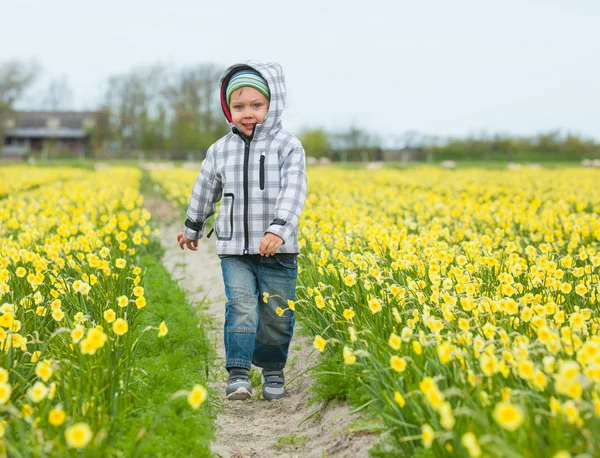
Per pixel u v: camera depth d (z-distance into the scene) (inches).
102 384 133.3
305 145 2837.1
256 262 167.6
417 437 111.6
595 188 735.1
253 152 167.2
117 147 3533.5
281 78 169.2
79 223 356.2
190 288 313.0
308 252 273.9
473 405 105.7
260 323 170.9
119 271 218.4
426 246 229.6
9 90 3191.4
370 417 141.2
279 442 148.9
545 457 94.3
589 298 175.9
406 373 131.5
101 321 163.2
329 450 138.9
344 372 160.2
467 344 128.3
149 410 140.8
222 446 146.7
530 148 2736.2
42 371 115.6
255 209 165.2
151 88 3442.4
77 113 4111.7
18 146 3914.9
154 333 198.5
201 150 3157.0
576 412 94.4
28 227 318.0
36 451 104.9
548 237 298.8
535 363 121.3
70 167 1774.1
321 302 160.6
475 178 1008.2
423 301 163.0
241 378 160.1
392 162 2625.5
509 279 166.4
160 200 731.4
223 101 175.2
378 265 205.8
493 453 92.9
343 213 365.4
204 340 206.2
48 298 190.2
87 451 106.4
